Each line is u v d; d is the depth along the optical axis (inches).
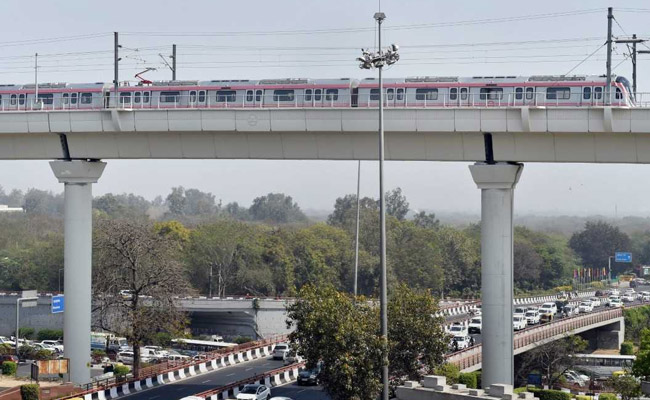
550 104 4291.3
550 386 6092.5
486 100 4291.3
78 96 5022.1
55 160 4697.3
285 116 4254.4
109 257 5364.2
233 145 4451.3
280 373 5103.3
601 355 7755.9
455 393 3002.0
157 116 4409.5
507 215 4116.6
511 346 4087.1
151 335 5226.4
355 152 4308.6
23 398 4320.9
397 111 4111.7
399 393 3174.2
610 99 4008.4
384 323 3289.9
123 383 4731.8
